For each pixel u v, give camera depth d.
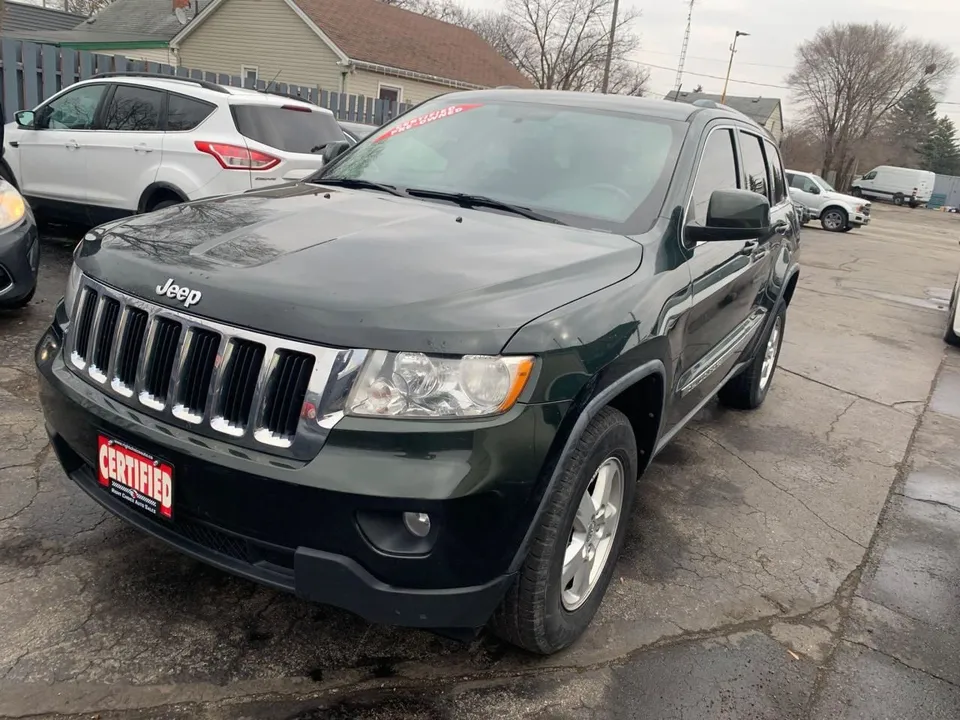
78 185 7.39
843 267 15.87
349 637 2.61
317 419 1.98
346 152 3.89
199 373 2.14
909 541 3.82
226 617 2.64
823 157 65.81
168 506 2.17
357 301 2.04
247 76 26.36
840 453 4.95
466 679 2.47
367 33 26.28
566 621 2.53
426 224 2.73
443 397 1.98
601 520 2.64
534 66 44.94
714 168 3.59
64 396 2.41
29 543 2.90
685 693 2.53
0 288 4.94
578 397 2.21
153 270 2.29
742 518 3.86
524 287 2.27
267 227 2.57
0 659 2.33
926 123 77.00
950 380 7.22
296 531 2.00
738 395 5.35
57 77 9.77
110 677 2.31
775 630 2.95
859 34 62.28
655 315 2.64
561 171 3.26
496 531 2.05
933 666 2.83
